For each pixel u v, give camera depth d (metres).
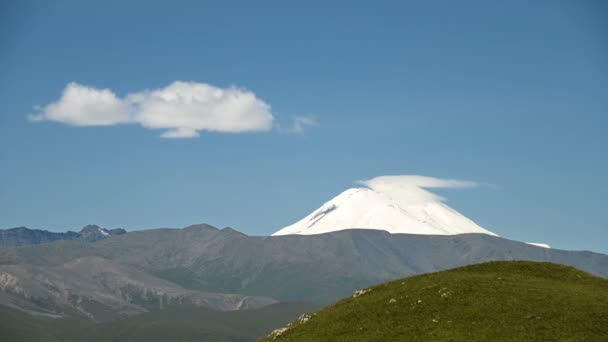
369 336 95.44
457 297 102.94
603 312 93.94
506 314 95.44
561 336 88.31
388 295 110.62
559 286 106.31
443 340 89.94
